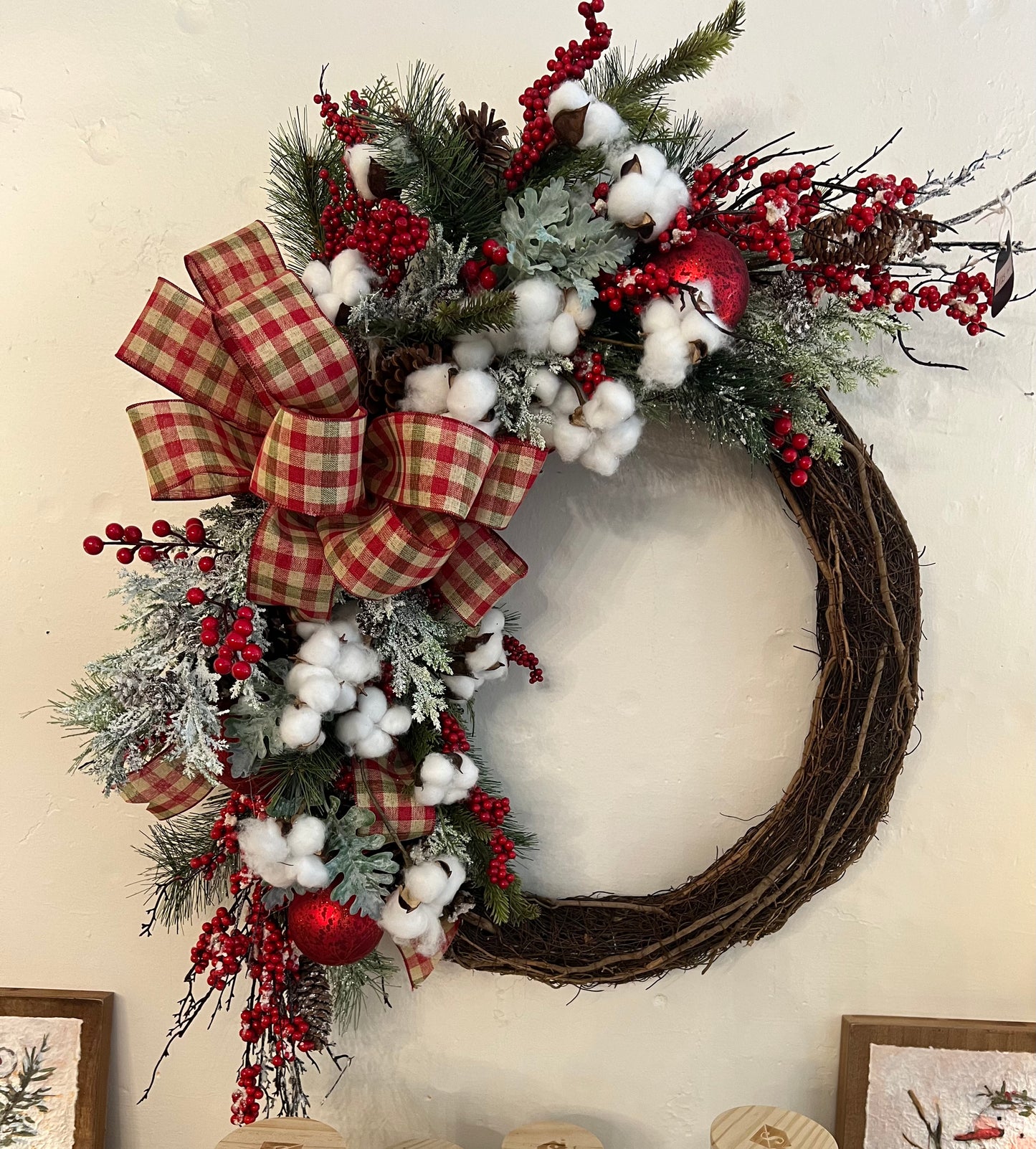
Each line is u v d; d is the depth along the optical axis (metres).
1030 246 0.97
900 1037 0.97
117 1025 0.99
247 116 0.96
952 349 0.97
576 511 0.98
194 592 0.71
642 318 0.76
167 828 0.96
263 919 0.83
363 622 0.81
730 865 0.93
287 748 0.79
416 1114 0.98
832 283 0.81
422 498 0.70
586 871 0.99
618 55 0.91
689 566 0.98
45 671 0.98
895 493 0.98
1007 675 0.99
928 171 0.97
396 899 0.82
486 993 0.98
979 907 0.99
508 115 0.96
